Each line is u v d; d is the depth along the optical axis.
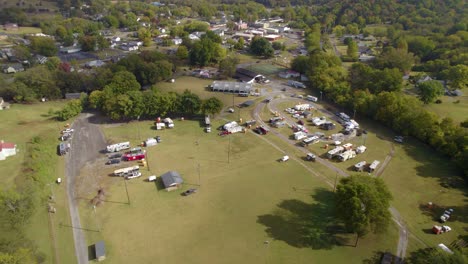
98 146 118.81
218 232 80.50
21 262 64.31
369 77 166.25
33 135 121.50
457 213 86.44
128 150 116.56
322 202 90.81
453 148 107.69
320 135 125.94
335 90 157.38
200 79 193.25
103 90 146.62
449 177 101.50
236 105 155.12
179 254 74.19
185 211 87.50
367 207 72.38
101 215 85.88
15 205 78.31
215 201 91.38
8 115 137.25
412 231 80.62
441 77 182.75
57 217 84.62
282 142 122.62
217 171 105.00
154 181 99.81
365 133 128.62
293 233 80.19
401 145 120.50
